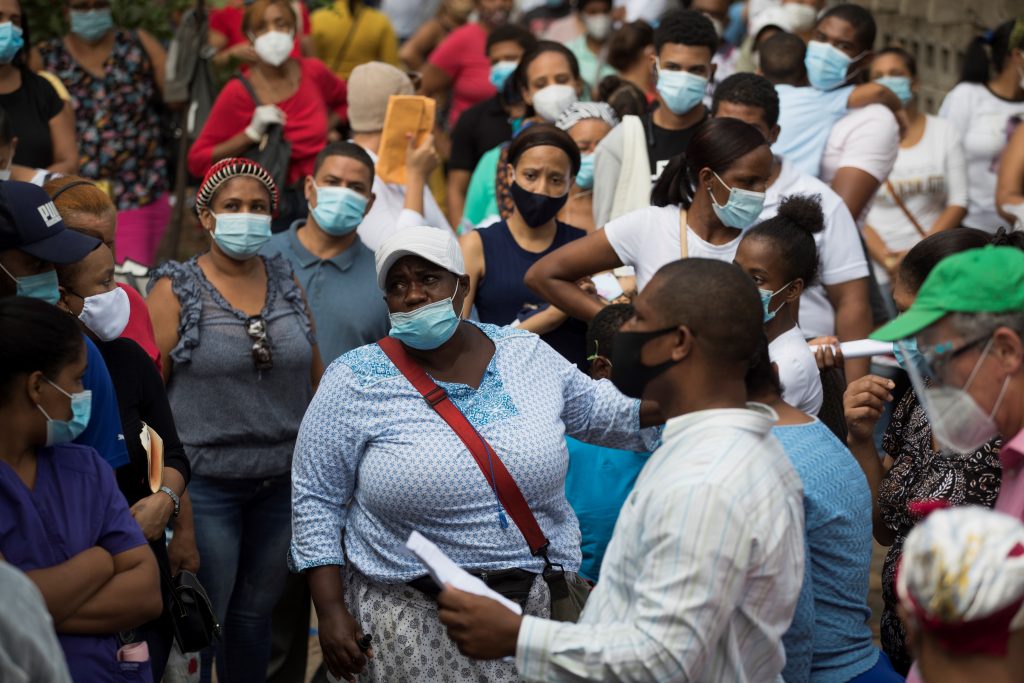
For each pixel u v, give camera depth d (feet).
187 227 40.37
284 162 26.32
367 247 20.59
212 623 14.35
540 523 13.14
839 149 23.03
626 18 37.32
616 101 23.99
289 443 17.66
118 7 31.19
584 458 15.05
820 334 19.60
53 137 24.31
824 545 11.76
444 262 12.78
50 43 28.32
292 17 26.68
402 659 12.93
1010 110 27.40
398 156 22.79
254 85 26.76
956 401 10.31
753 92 20.18
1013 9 33.04
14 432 11.24
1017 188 24.49
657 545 9.62
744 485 9.60
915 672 10.05
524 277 18.21
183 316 17.07
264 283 17.88
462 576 10.63
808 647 11.51
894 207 26.78
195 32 29.48
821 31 23.49
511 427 12.91
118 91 28.60
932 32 36.14
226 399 17.19
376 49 35.04
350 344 19.66
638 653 9.58
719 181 16.34
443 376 13.17
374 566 13.10
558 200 18.94
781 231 14.01
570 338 18.66
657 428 13.97
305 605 18.60
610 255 17.38
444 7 40.78
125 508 12.10
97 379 13.17
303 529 13.25
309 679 19.97
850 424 14.23
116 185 28.78
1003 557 7.77
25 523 11.26
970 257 10.21
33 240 12.72
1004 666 8.04
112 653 11.89
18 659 8.63
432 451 12.71
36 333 11.02
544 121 25.68
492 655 10.45
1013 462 10.50
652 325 10.12
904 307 13.38
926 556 7.93
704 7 35.35
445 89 35.14
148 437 14.15
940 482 12.98
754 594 9.79
